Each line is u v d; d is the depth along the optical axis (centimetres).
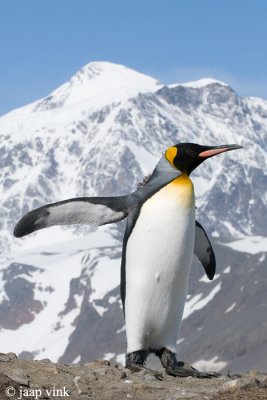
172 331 1731
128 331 1727
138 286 1683
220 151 1700
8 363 1558
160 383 1560
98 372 1579
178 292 1697
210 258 1864
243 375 1681
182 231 1658
